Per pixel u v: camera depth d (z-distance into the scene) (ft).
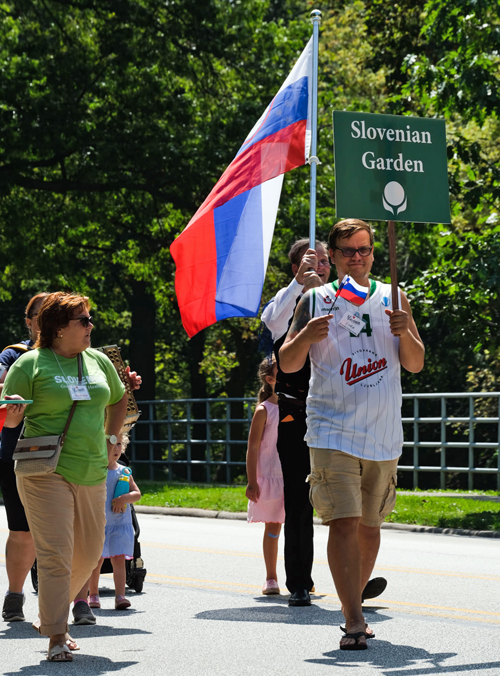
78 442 53.16
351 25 322.14
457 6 139.95
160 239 278.05
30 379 53.36
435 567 87.25
